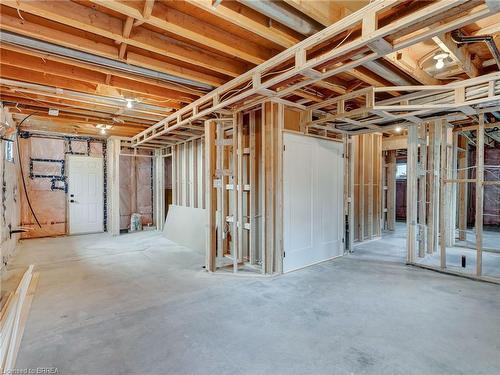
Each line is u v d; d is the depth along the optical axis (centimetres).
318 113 451
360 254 512
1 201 386
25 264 451
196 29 259
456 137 575
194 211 601
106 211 776
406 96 377
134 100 455
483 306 291
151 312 279
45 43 276
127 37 264
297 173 419
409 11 222
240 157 429
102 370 192
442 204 413
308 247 436
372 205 657
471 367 194
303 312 278
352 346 219
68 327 250
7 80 368
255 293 328
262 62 314
